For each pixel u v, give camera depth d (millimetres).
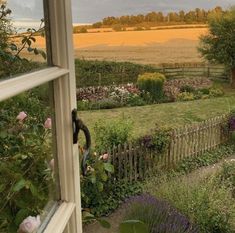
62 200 1295
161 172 5727
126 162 5496
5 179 1025
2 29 997
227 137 7930
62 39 1188
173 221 3781
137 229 1631
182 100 13984
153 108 12742
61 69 1188
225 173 5605
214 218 4027
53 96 1191
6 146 1046
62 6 1172
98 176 2559
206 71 16516
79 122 1299
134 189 5391
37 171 1147
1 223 996
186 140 6730
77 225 1365
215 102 13516
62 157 1270
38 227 1069
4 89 826
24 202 1067
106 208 4809
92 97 13383
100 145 5641
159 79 13898
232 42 15586
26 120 1073
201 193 4188
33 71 1038
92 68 15555
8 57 979
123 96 13469
